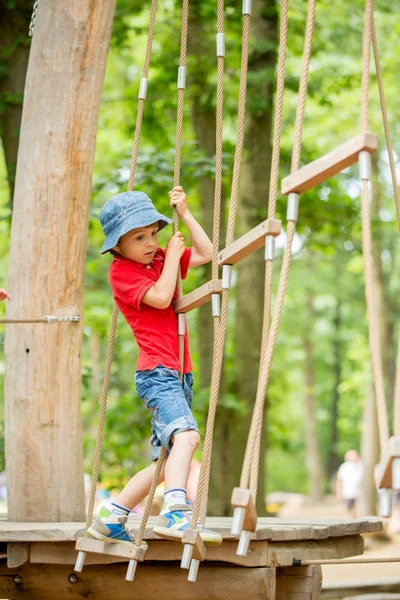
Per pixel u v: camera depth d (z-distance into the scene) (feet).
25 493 13.96
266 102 27.58
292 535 11.27
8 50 23.34
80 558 10.75
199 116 28.60
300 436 94.94
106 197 32.55
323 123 46.06
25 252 14.26
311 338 70.38
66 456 14.10
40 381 14.10
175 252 10.98
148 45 11.93
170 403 10.64
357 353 69.72
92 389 43.11
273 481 96.78
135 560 10.50
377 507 48.11
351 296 63.82
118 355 37.32
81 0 14.48
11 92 23.41
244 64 10.55
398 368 7.48
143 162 26.61
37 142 14.39
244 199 28.27
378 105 44.88
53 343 14.15
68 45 14.43
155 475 10.52
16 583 12.64
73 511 14.02
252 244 9.65
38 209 14.28
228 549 10.99
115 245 10.96
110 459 31.35
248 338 28.19
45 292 14.17
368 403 48.88
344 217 32.68
